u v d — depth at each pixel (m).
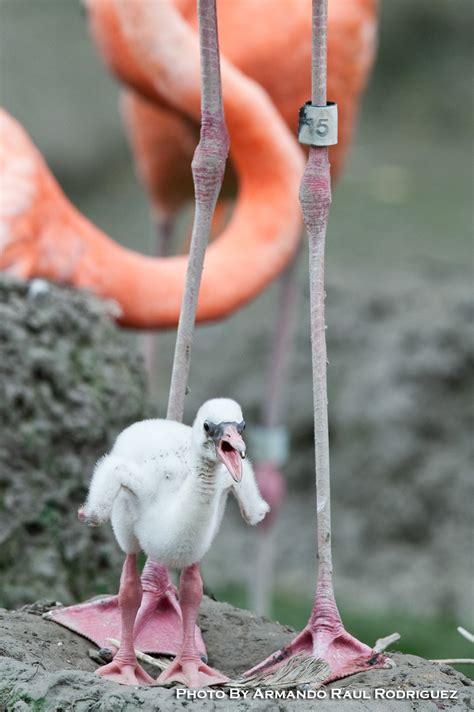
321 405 6.15
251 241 10.80
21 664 5.56
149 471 5.61
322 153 6.29
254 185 10.95
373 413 17.09
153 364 13.43
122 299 10.62
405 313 17.75
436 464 16.67
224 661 6.53
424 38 28.34
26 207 10.18
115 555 9.93
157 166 13.46
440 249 20.91
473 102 27.95
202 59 6.30
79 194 25.19
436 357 17.00
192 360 18.84
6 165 10.30
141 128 13.32
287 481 17.69
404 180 24.83
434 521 16.56
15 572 9.37
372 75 28.14
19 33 27.02
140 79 10.98
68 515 9.70
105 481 5.47
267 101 11.03
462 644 13.86
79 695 5.31
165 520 5.55
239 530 17.44
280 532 17.38
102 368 10.03
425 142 27.09
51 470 9.65
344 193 23.91
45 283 10.07
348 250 20.80
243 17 12.25
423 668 6.05
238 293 10.69
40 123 25.28
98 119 26.12
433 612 15.23
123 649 5.92
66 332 9.98
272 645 6.69
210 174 6.35
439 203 23.48
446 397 16.95
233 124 10.81
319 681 5.84
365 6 12.50
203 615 7.07
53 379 9.73
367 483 16.92
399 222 22.36
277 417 13.86
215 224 13.85
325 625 6.18
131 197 25.05
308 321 18.20
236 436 5.18
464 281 18.86
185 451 5.72
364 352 17.69
